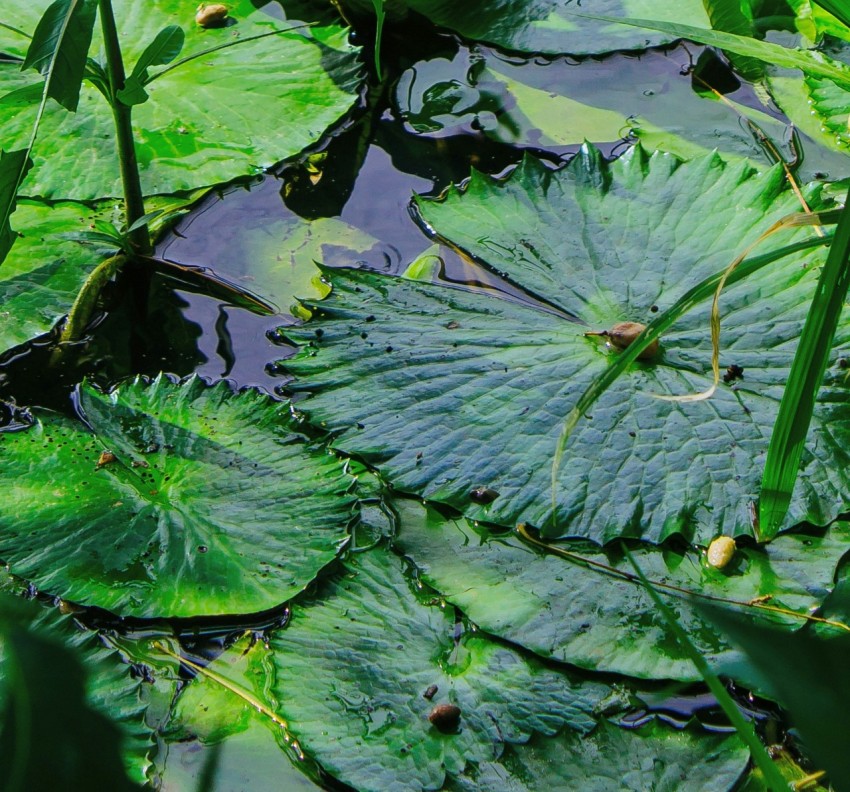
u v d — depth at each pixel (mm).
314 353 2557
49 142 2709
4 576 2420
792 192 2643
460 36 2885
